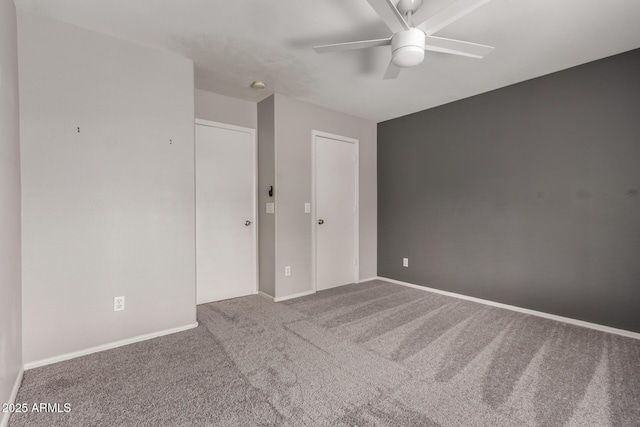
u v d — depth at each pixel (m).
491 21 2.03
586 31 2.16
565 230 2.79
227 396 1.68
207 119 3.34
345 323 2.75
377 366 2.00
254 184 3.69
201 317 2.89
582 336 2.46
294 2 1.86
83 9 1.93
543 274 2.93
